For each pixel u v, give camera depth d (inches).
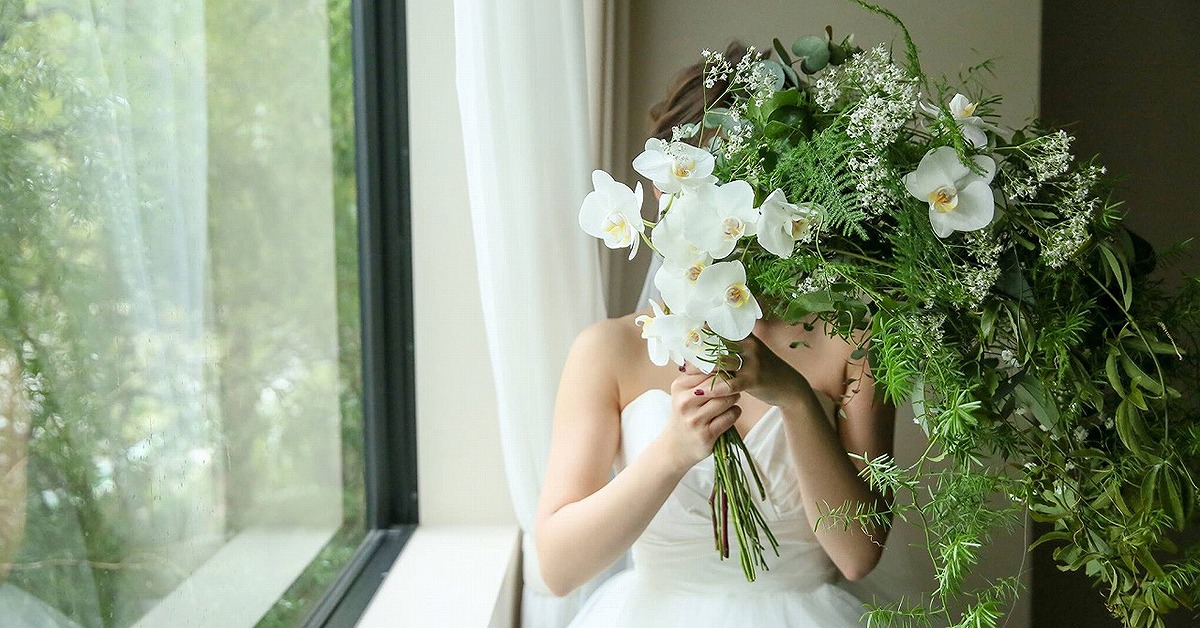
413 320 81.9
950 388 35.9
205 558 43.8
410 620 61.2
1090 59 115.0
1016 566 95.7
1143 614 37.3
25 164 29.8
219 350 46.1
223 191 47.2
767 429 58.1
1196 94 113.0
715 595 58.1
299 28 60.6
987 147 38.1
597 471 59.3
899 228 37.2
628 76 100.1
